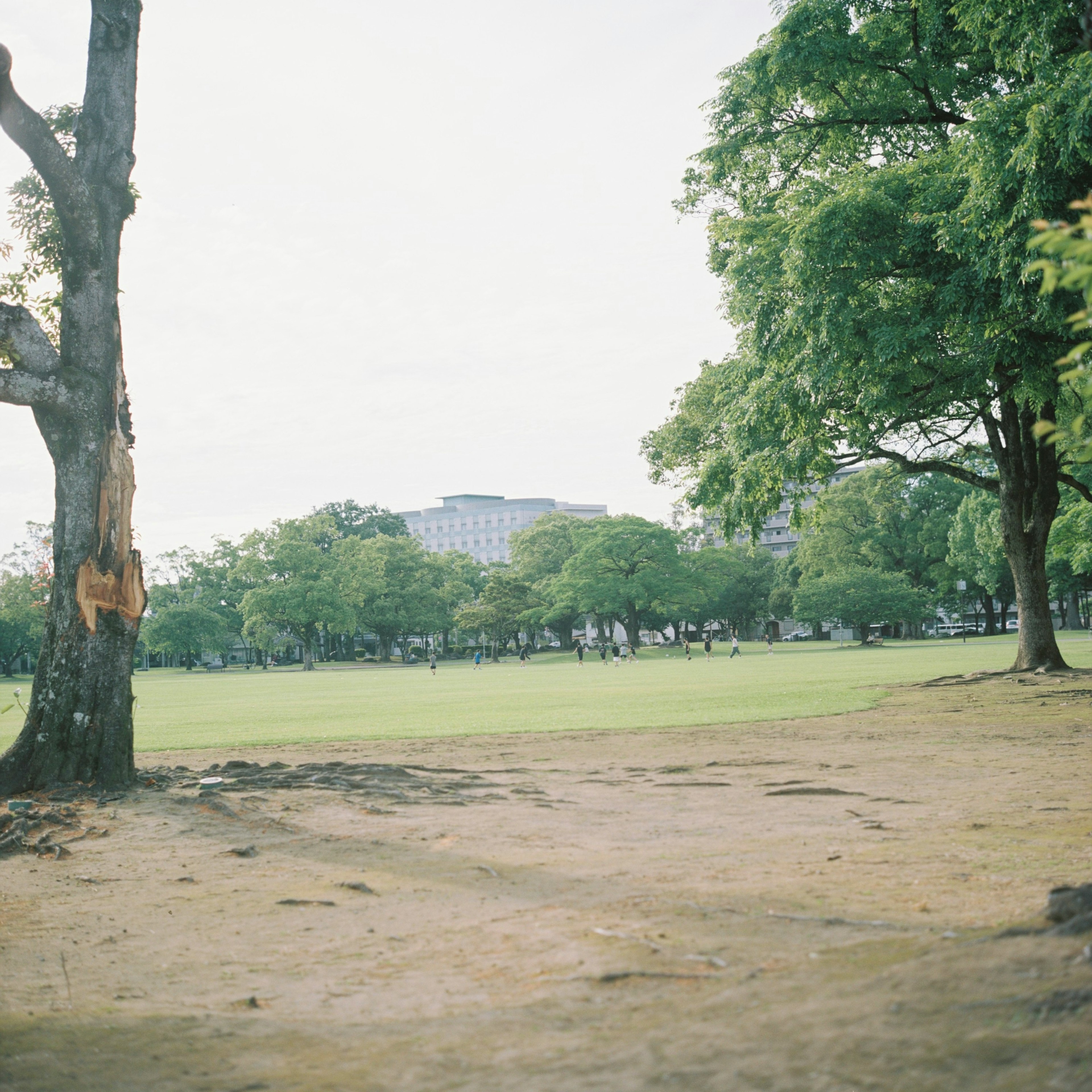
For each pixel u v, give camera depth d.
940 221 15.34
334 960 4.62
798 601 87.19
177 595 112.12
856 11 21.02
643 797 9.61
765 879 5.75
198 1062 3.30
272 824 8.71
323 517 97.88
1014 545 26.52
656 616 109.19
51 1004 4.15
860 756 12.34
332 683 49.88
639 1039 3.00
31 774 10.86
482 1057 3.07
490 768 12.42
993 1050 2.43
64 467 11.28
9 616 95.31
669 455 30.28
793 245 16.86
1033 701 19.81
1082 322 2.64
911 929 4.21
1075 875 5.44
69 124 13.00
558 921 5.01
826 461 23.20
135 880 6.88
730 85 23.08
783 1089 2.43
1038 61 14.36
